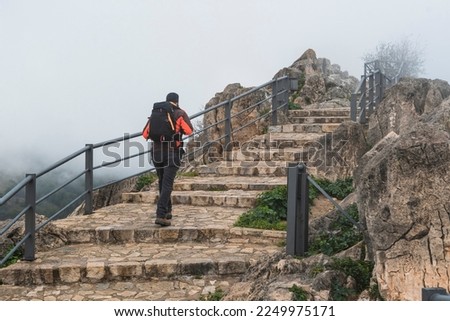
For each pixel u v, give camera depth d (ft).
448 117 26.35
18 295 22.56
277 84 49.73
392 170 17.61
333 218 24.67
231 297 20.52
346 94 63.67
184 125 28.55
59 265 23.88
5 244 27.78
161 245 27.43
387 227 17.58
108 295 22.57
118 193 43.70
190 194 34.63
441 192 17.12
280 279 19.58
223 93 52.95
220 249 26.45
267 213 29.48
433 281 16.90
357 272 19.19
